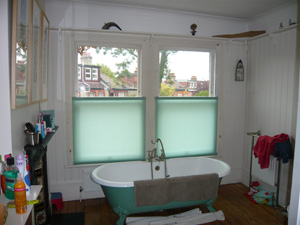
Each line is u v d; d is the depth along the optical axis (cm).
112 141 317
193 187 254
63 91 300
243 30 366
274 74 311
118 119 317
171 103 335
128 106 319
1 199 143
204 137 354
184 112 341
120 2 299
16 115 166
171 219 261
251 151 340
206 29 348
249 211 291
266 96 326
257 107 344
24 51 169
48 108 298
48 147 303
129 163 308
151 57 325
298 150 67
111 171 297
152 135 333
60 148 307
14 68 148
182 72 345
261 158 293
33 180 186
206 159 323
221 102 356
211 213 272
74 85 305
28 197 149
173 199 250
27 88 180
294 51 280
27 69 179
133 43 318
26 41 173
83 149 310
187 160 325
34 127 202
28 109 199
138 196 240
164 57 337
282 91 299
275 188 313
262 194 311
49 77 294
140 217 265
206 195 260
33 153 191
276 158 292
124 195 246
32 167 182
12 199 142
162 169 315
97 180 251
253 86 352
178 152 344
